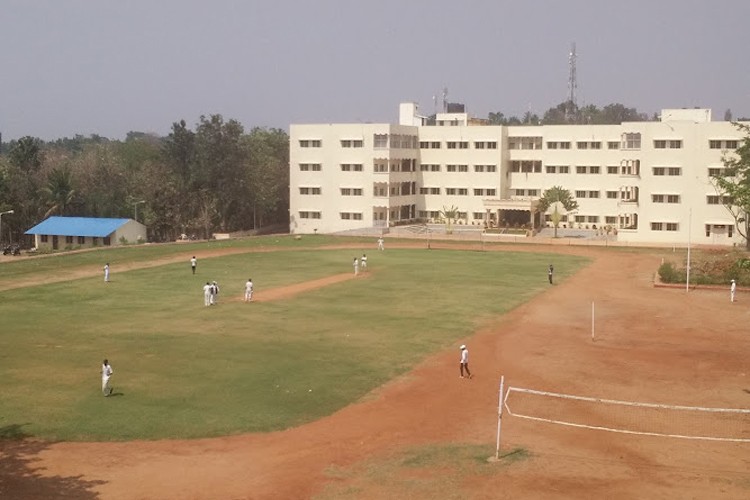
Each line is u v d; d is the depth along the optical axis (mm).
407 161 123688
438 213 125750
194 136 125375
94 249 86438
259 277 69562
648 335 46812
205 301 54719
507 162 122812
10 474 24641
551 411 31797
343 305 55312
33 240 113188
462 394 34250
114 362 38625
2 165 116625
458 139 123375
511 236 106625
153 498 22859
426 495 22859
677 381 36562
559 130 119000
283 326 47812
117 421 29922
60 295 58625
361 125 117188
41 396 32906
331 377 36594
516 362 40062
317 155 119875
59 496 22891
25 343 42562
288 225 141000
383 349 42250
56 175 115688
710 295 61625
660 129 98938
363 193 117938
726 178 94000
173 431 28969
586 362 40125
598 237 105688
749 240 88938
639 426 29719
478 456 26219
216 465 25656
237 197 125500
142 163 134750
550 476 24297
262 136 145500
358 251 92438
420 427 29688
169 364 38406
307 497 22938
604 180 116688
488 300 58156
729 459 25906
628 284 67375
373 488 23516
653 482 23750
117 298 57562
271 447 27422
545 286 65562
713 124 96750
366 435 28750
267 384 35250
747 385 35875
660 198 99812
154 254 84562
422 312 53000
